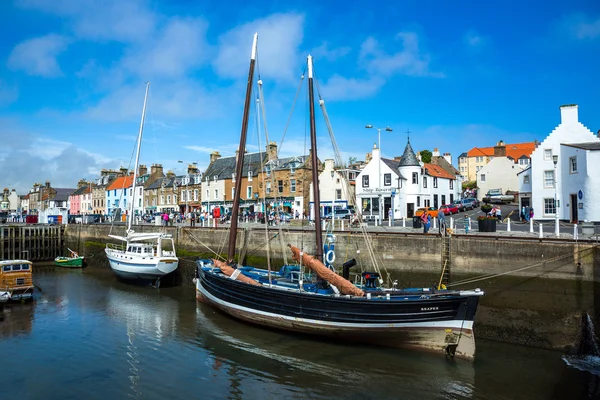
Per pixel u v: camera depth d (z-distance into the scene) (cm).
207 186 5500
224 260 2438
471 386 1158
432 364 1303
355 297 1433
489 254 1625
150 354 1426
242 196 5062
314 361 1344
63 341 1565
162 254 2631
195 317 1877
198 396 1126
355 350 1427
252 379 1224
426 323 1353
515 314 1541
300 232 2333
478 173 6406
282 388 1166
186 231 3069
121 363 1351
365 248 2002
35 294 2402
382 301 1380
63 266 3528
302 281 1639
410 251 1848
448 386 1159
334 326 1467
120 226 3788
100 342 1550
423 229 2250
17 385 1191
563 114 3047
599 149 2586
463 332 1317
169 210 6112
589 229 1534
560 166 2962
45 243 4416
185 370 1291
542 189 3095
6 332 1677
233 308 1770
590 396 1093
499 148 6362
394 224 3123
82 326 1753
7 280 2162
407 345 1405
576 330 1423
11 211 10494
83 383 1205
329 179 4419
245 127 2011
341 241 2103
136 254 2619
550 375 1222
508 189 6084
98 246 3919
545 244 1509
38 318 1881
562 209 2939
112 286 2647
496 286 1592
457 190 5566
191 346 1498
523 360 1343
